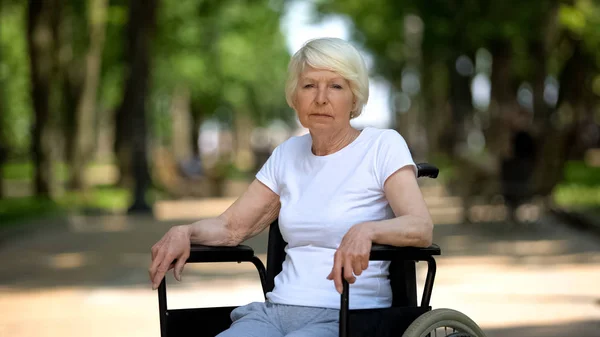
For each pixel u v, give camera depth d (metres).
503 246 13.88
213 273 11.12
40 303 9.18
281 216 3.76
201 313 3.80
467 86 33.53
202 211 23.19
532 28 20.59
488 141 28.14
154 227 18.44
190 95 47.56
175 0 32.88
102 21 25.88
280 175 3.88
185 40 36.12
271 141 70.94
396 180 3.59
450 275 10.74
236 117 65.81
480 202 17.22
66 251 13.97
